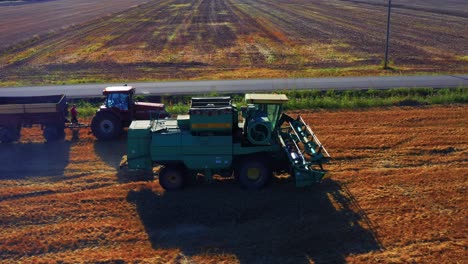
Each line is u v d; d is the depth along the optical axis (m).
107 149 20.50
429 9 81.75
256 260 12.30
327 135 21.52
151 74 35.75
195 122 15.45
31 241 13.17
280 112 16.48
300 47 45.97
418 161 18.41
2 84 33.06
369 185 16.28
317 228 13.66
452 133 21.44
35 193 16.14
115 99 21.34
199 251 12.73
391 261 12.12
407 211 14.49
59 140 21.80
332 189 16.00
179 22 68.06
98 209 14.94
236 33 55.75
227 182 16.64
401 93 28.30
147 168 16.14
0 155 19.94
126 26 65.50
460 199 15.16
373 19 67.75
